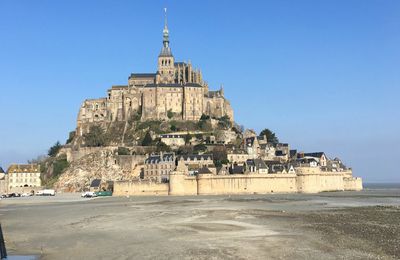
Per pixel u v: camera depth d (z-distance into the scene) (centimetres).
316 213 12875
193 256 7044
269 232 9306
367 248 7388
